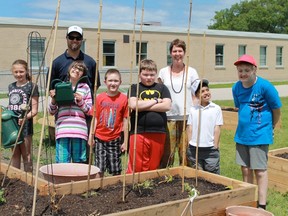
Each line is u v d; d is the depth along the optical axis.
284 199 5.29
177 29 30.16
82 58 5.22
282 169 5.51
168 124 5.11
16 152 5.33
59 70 5.14
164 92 4.84
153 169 4.78
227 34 33.25
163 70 5.27
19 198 3.65
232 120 10.28
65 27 24.66
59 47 24.47
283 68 37.75
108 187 4.05
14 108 5.15
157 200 3.71
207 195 3.65
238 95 4.75
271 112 4.62
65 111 4.85
